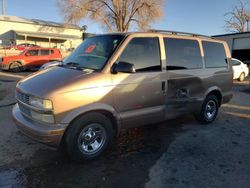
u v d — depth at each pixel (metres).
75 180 3.67
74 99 3.84
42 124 3.84
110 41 4.59
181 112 5.40
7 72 17.89
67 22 40.22
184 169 4.05
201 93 5.79
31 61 18.75
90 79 4.01
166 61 4.98
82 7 39.16
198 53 5.70
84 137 4.06
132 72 4.33
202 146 4.93
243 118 6.88
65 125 3.81
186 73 5.33
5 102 7.96
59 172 3.86
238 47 22.62
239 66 15.50
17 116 4.29
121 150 4.65
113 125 4.43
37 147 4.65
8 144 4.74
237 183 3.71
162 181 3.70
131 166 4.09
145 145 4.89
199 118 6.09
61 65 4.72
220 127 6.07
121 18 40.94
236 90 11.84
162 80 4.88
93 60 4.43
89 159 4.16
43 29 49.38
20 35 46.06
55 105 3.72
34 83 4.13
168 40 5.09
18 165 4.03
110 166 4.08
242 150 4.80
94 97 4.00
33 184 3.55
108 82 4.14
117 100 4.27
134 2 40.22
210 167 4.13
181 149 4.77
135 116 4.55
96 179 3.71
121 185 3.58
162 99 4.94
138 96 4.54
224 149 4.82
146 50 4.71
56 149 4.00
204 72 5.76
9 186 3.49
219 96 6.33
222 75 6.25
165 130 5.73
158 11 39.75
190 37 5.57
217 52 6.21
